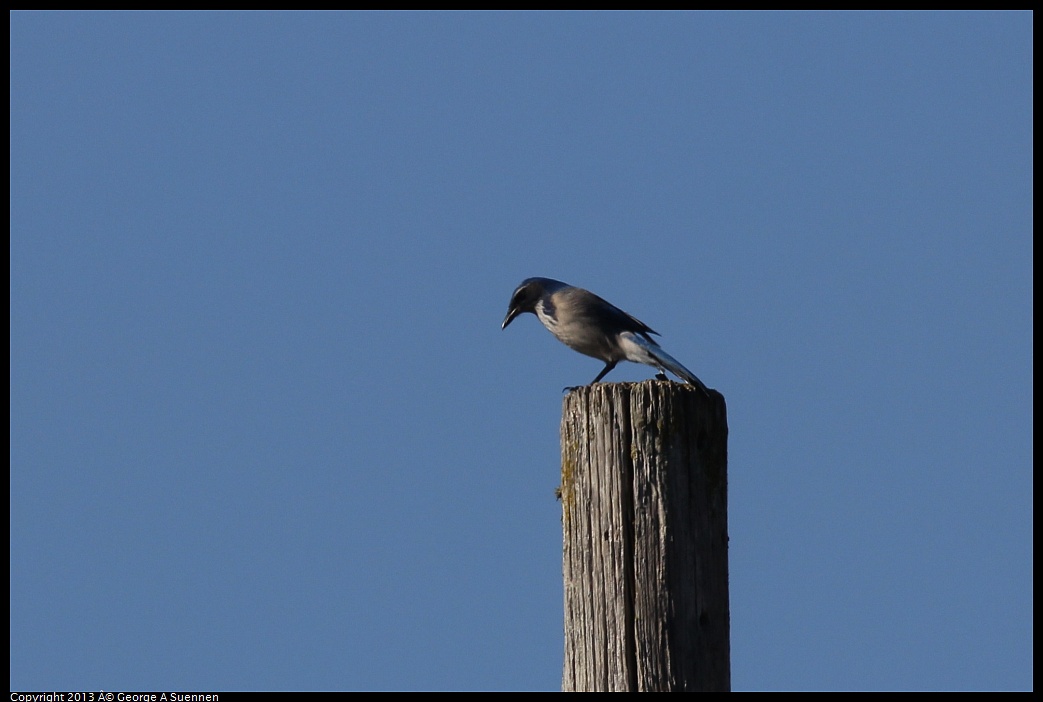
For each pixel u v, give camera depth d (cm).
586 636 1097
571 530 1122
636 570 1080
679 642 1067
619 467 1097
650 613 1071
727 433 1145
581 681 1097
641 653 1068
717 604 1097
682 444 1094
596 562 1098
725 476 1133
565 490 1136
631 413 1100
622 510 1090
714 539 1102
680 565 1077
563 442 1148
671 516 1081
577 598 1109
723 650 1097
